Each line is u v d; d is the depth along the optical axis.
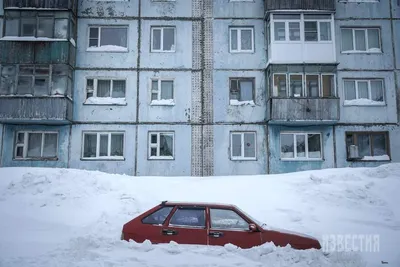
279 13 19.91
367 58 20.69
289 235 6.88
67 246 7.23
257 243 6.81
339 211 11.38
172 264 6.00
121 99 20.14
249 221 7.07
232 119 19.98
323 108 19.06
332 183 13.27
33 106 18.45
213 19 20.78
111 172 19.44
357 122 20.11
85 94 19.97
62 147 19.47
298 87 19.59
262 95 20.19
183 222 7.09
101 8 20.66
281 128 19.91
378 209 11.44
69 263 6.07
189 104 20.09
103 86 20.38
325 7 19.89
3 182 13.07
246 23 20.78
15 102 18.44
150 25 20.70
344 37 21.05
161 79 20.38
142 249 6.65
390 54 20.73
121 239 7.09
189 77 20.33
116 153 19.83
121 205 11.45
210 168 19.59
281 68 19.48
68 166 19.34
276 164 19.61
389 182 13.05
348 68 20.59
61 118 18.47
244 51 20.59
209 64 20.42
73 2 19.83
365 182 13.17
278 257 6.31
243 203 12.09
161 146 19.91
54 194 11.83
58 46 19.02
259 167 19.59
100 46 20.55
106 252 6.56
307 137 19.98
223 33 20.69
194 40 20.64
